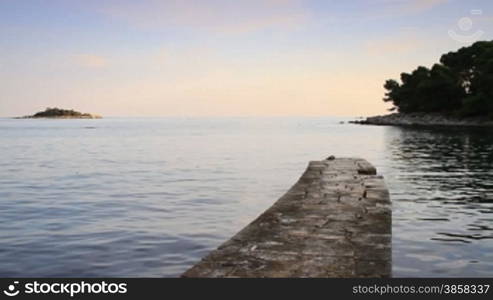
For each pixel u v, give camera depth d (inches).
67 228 525.7
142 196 766.5
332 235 350.9
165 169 1229.1
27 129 5762.8
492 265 380.2
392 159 1460.4
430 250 421.4
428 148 1907.0
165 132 4616.1
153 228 526.9
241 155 1738.4
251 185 917.2
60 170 1205.1
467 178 964.6
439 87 4562.0
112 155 1749.5
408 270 368.2
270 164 1378.0
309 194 529.3
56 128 6240.2
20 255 420.2
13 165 1352.1
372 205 465.7
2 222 559.5
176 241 469.4
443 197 719.7
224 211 639.1
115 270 380.2
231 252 309.1
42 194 788.0
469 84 4559.5
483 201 681.6
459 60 4712.1
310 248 318.3
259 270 278.1
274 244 327.3
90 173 1130.0
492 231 493.4
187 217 593.6
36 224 547.5
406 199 703.1
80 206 669.9
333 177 674.2
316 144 2440.9
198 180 991.6
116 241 468.1
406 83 5398.6
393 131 3814.0
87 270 380.5
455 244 441.7
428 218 561.9
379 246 323.3
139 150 2036.2
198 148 2164.1
